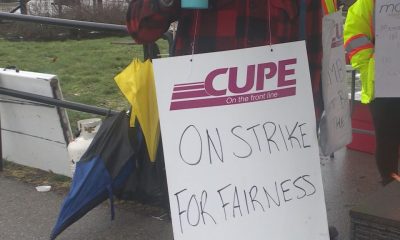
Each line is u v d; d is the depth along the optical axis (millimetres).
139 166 3324
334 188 4016
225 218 1959
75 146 3727
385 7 2844
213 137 1949
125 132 3195
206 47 2152
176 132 1923
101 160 3131
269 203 1991
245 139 1974
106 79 8320
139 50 11766
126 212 3492
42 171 4285
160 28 2166
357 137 4816
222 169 1957
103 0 16531
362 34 3430
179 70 1909
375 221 2268
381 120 3420
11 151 4477
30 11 16516
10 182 4059
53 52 11672
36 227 3354
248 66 1956
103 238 3195
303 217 2020
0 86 4242
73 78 8422
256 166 1980
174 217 1925
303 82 2018
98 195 3150
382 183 3543
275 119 1997
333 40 2432
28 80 4023
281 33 2152
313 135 2035
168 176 1923
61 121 4008
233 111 1962
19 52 11719
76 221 3264
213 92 1941
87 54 11203
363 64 3463
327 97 2391
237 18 2111
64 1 16547
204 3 1971
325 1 2385
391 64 2902
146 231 3268
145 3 2092
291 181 2014
